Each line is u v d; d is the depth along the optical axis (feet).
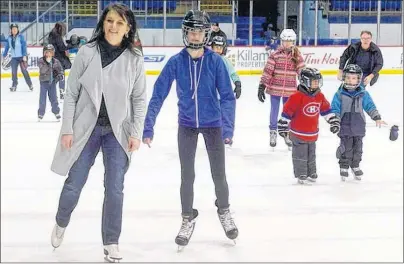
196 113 13.79
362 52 28.71
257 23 79.97
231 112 13.74
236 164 23.89
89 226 15.75
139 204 17.93
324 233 15.35
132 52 13.00
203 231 15.42
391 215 16.90
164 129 33.04
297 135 20.26
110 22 12.68
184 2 78.28
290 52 25.94
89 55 12.80
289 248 14.19
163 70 13.88
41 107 35.55
